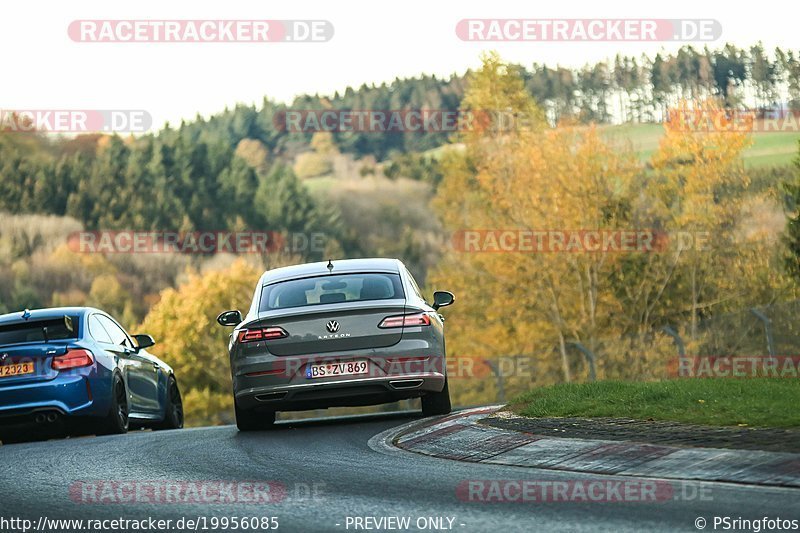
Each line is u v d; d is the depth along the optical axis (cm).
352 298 4250
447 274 18988
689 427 3025
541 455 2914
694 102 17988
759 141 19350
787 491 2267
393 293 4269
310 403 4194
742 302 17888
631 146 18125
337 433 3928
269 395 4106
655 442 2844
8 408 4700
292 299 4262
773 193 17800
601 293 18225
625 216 18075
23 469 3180
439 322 4356
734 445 2691
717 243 17925
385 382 4091
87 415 4766
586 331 18125
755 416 3048
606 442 2927
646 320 18100
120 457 3422
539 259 18188
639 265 18175
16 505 2491
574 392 4059
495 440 3194
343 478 2756
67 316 4984
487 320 18800
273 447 3572
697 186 17725
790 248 14188
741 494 2266
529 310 18275
